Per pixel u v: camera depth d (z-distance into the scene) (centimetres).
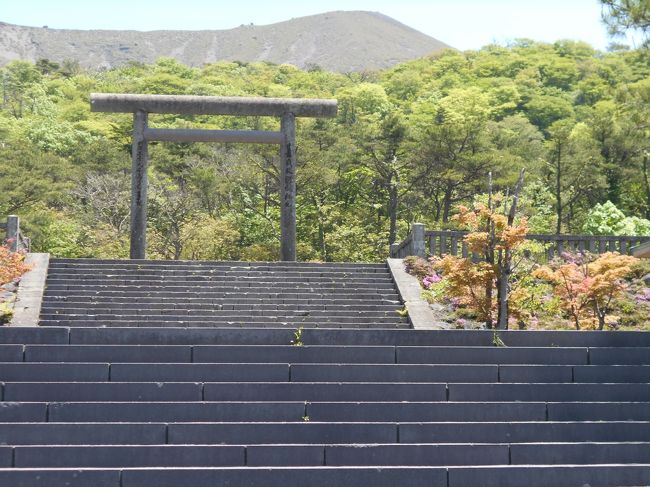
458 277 1892
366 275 2384
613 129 5266
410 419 1052
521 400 1092
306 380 1102
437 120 7900
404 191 5025
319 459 977
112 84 11544
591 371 1138
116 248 4184
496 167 4734
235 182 4806
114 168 5325
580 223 5194
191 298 2170
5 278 2052
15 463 946
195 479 925
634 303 2180
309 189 4650
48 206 5184
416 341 1193
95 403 1020
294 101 2742
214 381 1087
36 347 1108
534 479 966
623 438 1045
